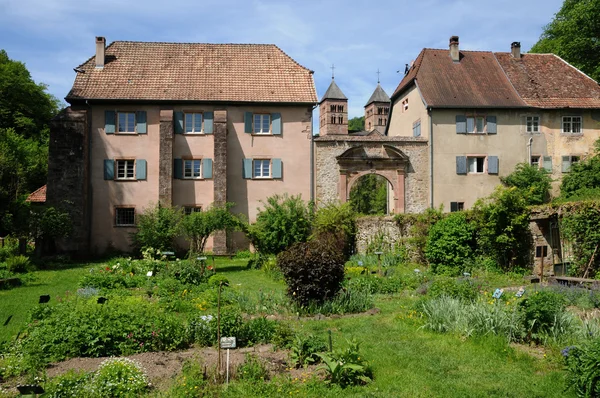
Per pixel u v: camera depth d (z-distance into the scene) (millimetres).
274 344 9219
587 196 23453
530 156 30531
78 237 26047
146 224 24078
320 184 28875
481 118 30391
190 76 29453
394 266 20719
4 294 14750
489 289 13945
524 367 8031
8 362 7898
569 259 17812
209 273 17203
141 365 7914
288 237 22406
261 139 28719
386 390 7180
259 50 31609
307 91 29344
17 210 24156
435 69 32031
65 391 6641
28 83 40594
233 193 28422
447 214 21578
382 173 29188
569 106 30578
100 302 10266
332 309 12125
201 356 8531
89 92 27672
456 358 8516
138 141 28016
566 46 35219
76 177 26328
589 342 7172
